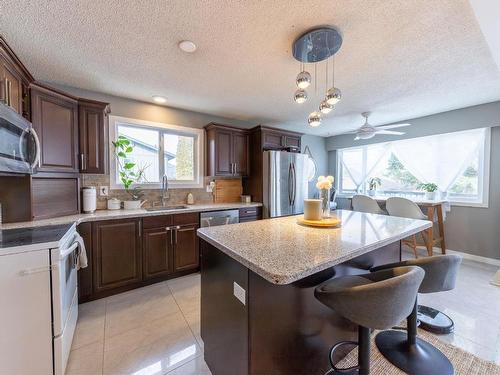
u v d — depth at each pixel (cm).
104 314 204
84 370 143
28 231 159
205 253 153
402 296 97
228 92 274
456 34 164
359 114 358
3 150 139
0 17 144
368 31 160
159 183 325
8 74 161
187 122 346
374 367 143
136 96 287
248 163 391
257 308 106
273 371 112
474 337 171
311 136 518
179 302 225
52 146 208
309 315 127
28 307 125
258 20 149
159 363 150
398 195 429
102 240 228
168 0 132
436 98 290
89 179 273
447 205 339
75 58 195
